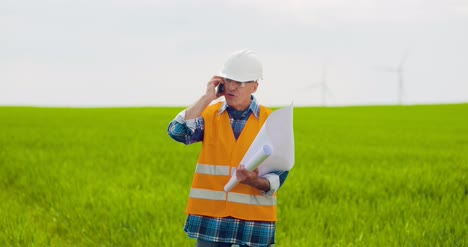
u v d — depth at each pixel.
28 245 7.14
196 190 5.03
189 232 5.06
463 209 9.68
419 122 43.19
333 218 8.97
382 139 26.09
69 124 34.25
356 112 60.06
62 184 11.38
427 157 17.95
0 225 8.10
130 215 8.69
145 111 57.06
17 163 14.82
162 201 9.70
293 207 9.75
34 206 10.24
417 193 11.33
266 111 5.08
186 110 4.88
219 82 4.89
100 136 24.73
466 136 28.64
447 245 7.33
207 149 5.02
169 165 15.12
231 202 4.96
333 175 12.92
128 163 15.20
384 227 8.31
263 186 4.79
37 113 49.06
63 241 7.84
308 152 18.88
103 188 11.05
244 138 4.96
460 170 14.54
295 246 7.30
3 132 26.22
